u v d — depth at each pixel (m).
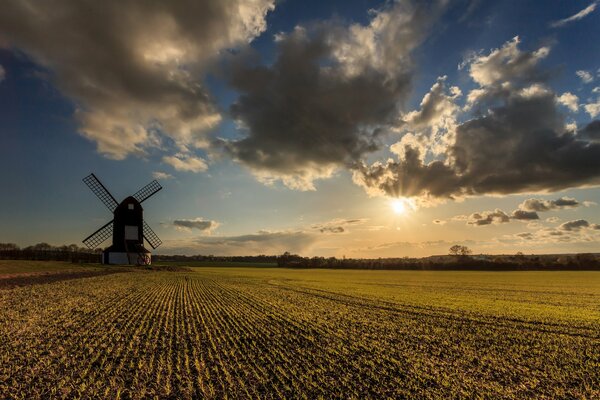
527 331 19.50
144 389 9.73
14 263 63.22
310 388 10.10
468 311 26.52
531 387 10.80
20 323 17.92
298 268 135.50
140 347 13.89
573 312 27.09
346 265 139.75
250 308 25.09
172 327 17.73
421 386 10.56
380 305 28.89
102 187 78.50
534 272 104.12
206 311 23.14
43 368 11.24
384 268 133.88
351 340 16.00
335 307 27.02
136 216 75.81
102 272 58.19
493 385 10.85
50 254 83.56
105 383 10.12
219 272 83.44
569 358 14.16
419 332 18.39
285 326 18.75
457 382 10.98
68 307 23.17
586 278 75.19
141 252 75.19
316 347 14.58
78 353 12.85
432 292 42.03
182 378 10.62
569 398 10.09
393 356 13.62
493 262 124.56
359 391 10.04
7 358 12.17
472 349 15.13
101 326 17.50
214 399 9.22
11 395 9.23
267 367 11.85
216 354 13.23
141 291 33.97
